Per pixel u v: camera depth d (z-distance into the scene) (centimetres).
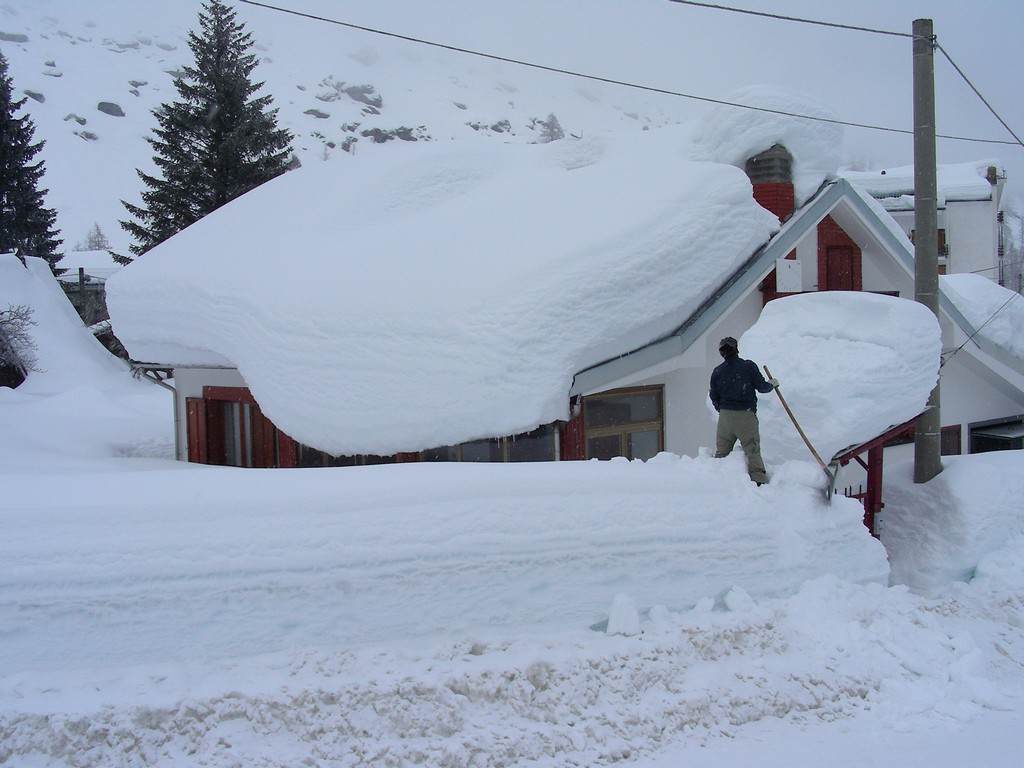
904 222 2536
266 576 643
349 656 614
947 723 606
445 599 667
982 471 1016
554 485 725
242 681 579
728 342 840
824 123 1286
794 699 620
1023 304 1478
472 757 532
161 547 639
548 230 1103
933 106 1034
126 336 1455
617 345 991
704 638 666
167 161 3831
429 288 1014
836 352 893
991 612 828
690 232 1073
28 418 1786
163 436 1864
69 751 521
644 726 575
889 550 962
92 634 617
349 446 978
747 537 766
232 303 1188
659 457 848
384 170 1488
